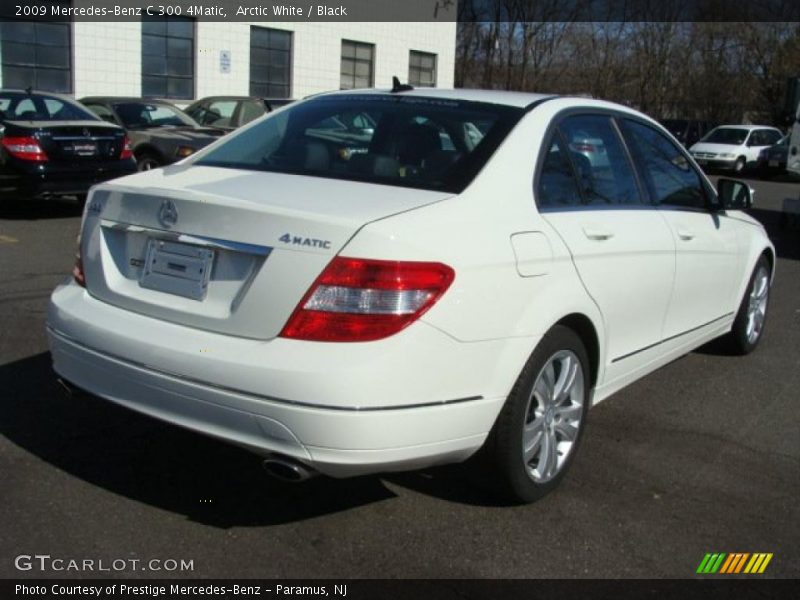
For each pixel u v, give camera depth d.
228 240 3.12
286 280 2.99
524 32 35.25
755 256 5.77
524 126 3.76
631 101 38.12
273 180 3.58
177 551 3.21
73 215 11.05
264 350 2.98
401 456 3.03
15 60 16.98
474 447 3.29
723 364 5.97
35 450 3.97
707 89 37.91
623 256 3.99
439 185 3.45
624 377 4.34
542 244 3.47
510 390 3.34
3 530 3.27
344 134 3.96
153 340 3.17
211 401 3.02
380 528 3.45
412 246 3.00
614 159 4.30
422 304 2.97
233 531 3.37
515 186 3.53
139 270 3.43
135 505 3.52
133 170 10.85
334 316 2.93
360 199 3.27
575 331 3.86
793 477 4.15
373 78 24.03
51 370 4.99
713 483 4.04
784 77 35.00
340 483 3.82
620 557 3.32
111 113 13.08
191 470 3.87
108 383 3.33
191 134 12.70
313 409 2.87
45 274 7.45
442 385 3.06
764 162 26.62
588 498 3.80
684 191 4.95
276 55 21.52
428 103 4.01
